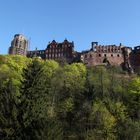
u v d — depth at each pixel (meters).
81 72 144.00
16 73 115.75
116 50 197.25
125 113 94.56
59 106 93.56
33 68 61.97
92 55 194.50
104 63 192.50
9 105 52.59
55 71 135.75
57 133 48.81
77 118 85.25
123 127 83.56
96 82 116.56
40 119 50.34
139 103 105.25
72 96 102.44
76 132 80.31
